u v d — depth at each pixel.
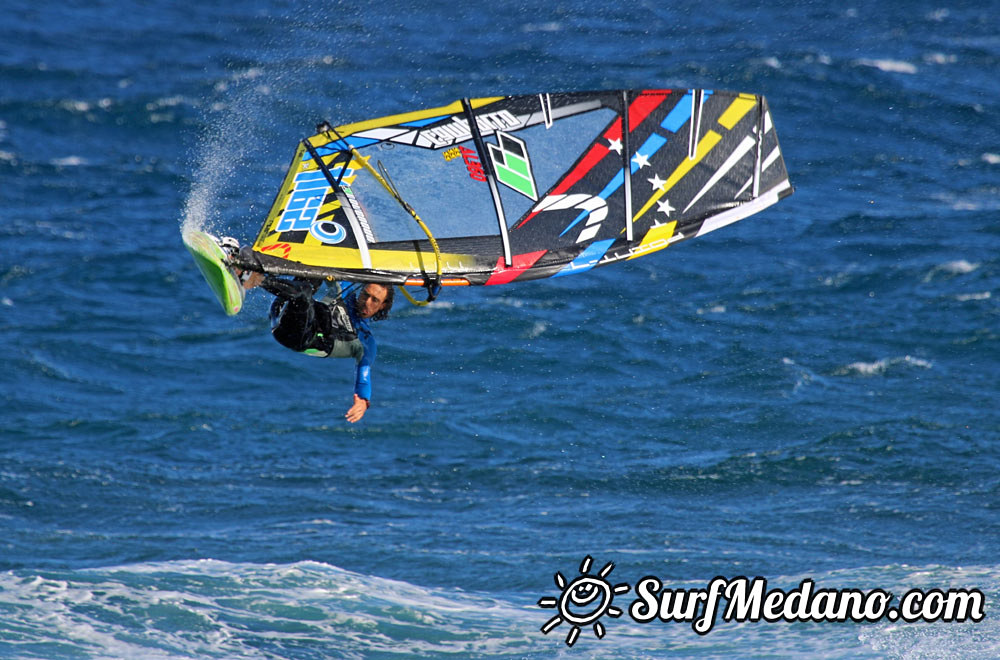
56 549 48.97
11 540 49.44
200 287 81.19
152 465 57.97
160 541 50.22
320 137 32.28
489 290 80.06
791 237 89.88
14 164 103.81
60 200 96.62
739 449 60.78
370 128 32.78
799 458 59.56
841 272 83.06
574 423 63.75
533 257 31.34
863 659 40.56
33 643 39.41
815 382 67.75
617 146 33.59
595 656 41.25
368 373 32.44
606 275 83.31
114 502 53.88
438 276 30.30
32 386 66.06
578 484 57.56
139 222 92.50
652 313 77.19
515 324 75.19
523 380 68.62
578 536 52.12
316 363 70.25
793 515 54.28
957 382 67.31
